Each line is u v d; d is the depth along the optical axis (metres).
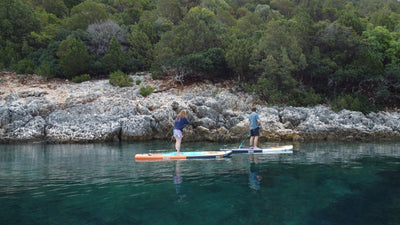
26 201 4.46
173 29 29.64
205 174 6.43
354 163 8.02
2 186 5.41
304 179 5.90
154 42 34.06
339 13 37.50
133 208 4.10
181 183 5.57
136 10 46.25
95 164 8.03
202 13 34.22
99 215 3.83
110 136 17.16
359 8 60.34
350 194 4.83
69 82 26.98
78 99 20.94
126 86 25.78
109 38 31.72
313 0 39.91
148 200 4.46
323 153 10.48
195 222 3.56
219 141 17.19
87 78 27.52
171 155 9.20
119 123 17.89
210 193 4.84
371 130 20.52
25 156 10.09
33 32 30.56
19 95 21.53
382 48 31.98
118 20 39.81
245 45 27.64
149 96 23.58
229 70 29.16
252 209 4.06
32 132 17.19
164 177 6.13
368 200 4.50
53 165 7.91
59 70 27.91
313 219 3.69
